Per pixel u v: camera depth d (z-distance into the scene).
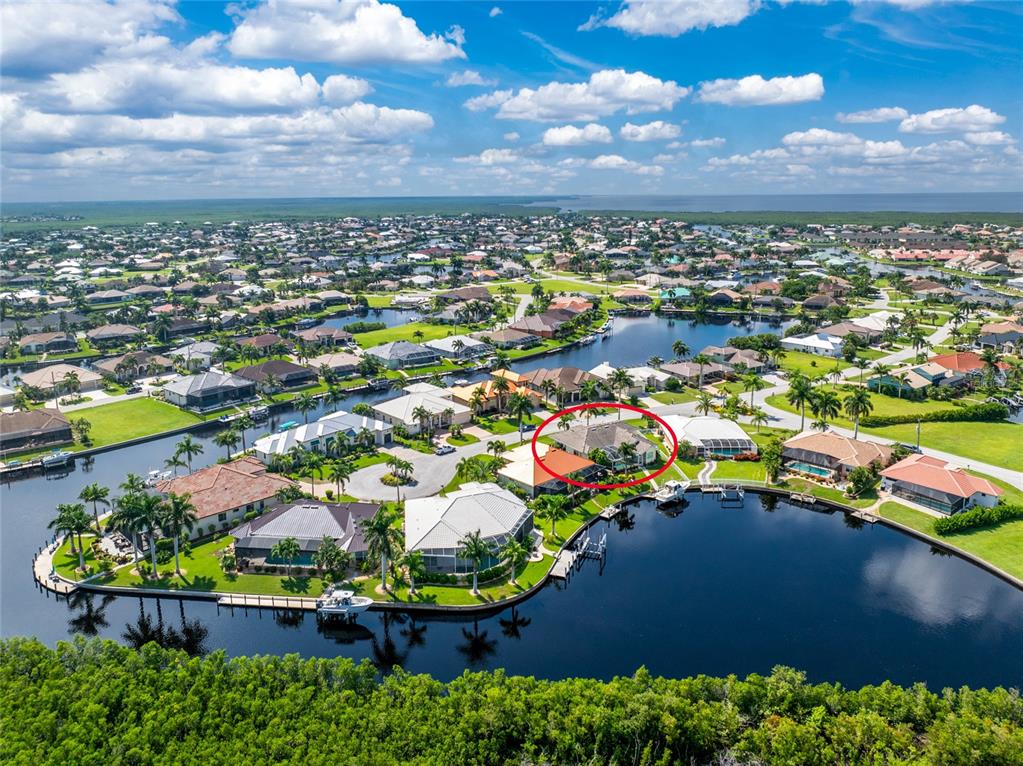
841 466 164.38
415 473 163.62
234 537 131.12
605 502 153.00
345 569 121.94
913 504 149.25
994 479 161.00
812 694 86.00
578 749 80.25
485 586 119.31
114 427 197.38
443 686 90.19
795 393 194.12
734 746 80.75
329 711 83.81
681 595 119.31
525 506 140.00
